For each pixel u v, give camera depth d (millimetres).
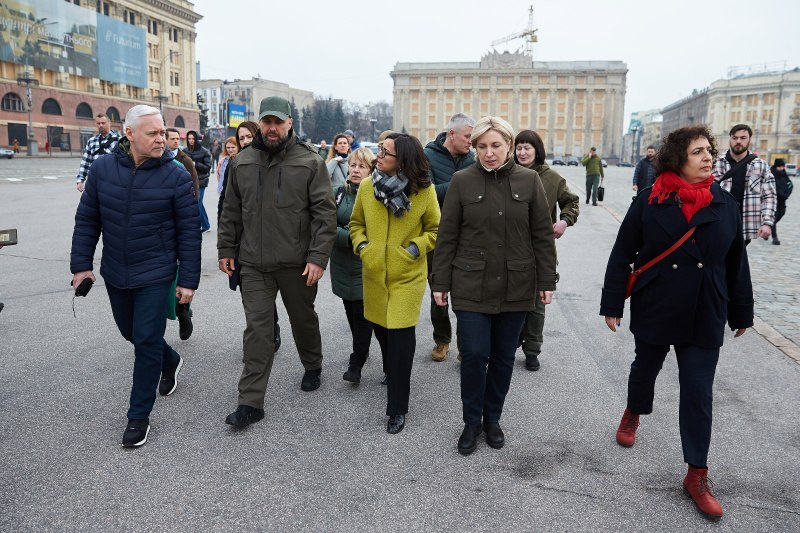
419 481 3018
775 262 9406
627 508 2816
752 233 5707
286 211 3701
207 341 5148
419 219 3719
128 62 64312
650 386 3307
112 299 3471
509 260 3305
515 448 3395
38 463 3109
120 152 3400
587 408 3953
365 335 4301
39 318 5621
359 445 3395
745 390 4262
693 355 2938
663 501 2883
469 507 2795
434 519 2695
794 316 6230
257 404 3621
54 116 57375
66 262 8047
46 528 2570
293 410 3850
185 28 75312
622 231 3186
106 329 5344
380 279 3662
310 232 3830
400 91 111125
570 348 5195
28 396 3930
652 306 3029
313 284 3764
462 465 3191
